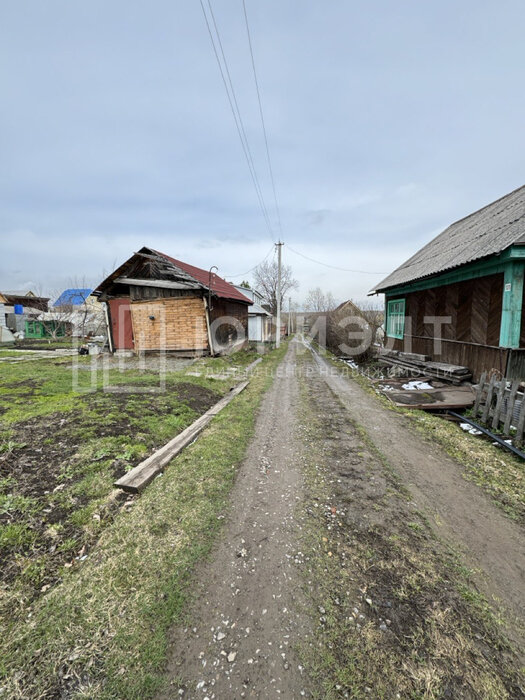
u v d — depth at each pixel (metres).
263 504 2.88
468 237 8.19
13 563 2.00
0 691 1.36
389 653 1.58
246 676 1.48
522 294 5.65
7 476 2.86
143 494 2.83
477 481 3.35
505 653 1.59
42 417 4.19
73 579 1.93
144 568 2.05
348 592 1.94
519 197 7.92
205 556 2.21
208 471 3.33
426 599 1.90
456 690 1.42
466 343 7.31
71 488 2.77
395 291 11.81
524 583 2.04
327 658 1.56
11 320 22.22
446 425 5.15
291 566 2.15
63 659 1.50
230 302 13.49
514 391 4.45
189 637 1.65
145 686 1.42
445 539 2.44
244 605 1.85
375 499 2.98
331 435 4.62
